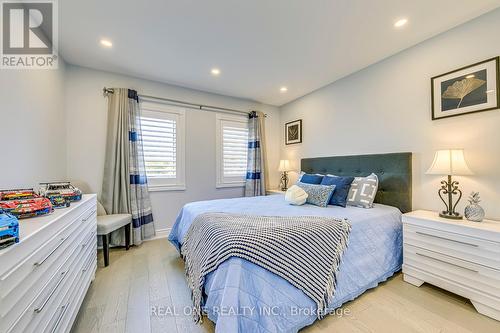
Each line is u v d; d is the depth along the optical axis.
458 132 2.01
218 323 1.06
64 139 2.58
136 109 3.02
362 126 2.88
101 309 1.59
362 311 1.54
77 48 2.35
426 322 1.43
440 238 1.73
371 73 2.75
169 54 2.49
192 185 3.55
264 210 2.15
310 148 3.75
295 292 1.27
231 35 2.13
